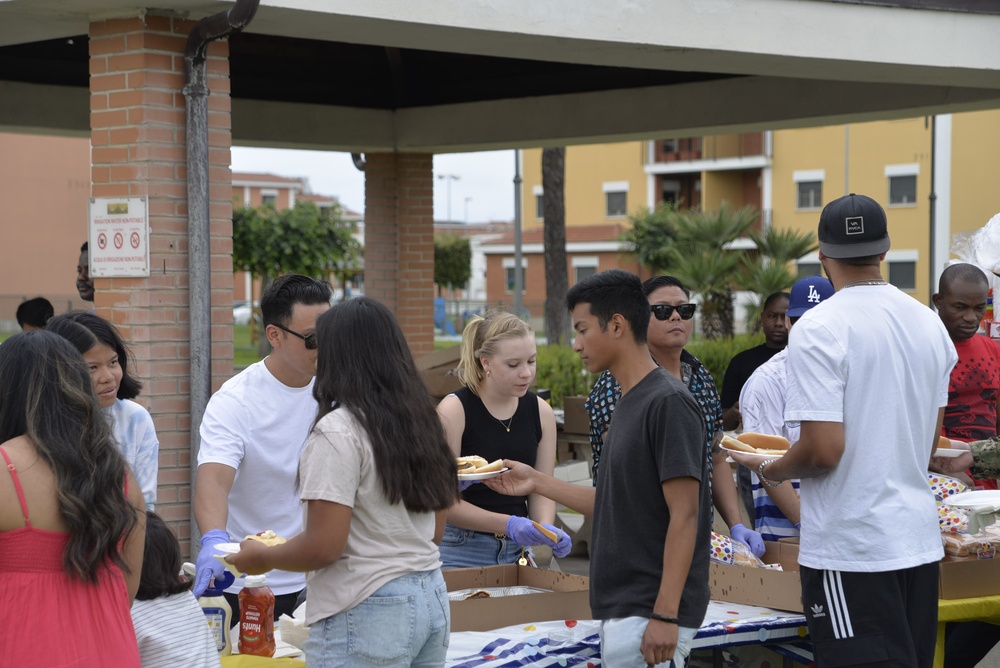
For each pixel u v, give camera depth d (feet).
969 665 14.46
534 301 156.04
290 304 11.67
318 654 8.76
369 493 8.55
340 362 8.70
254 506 11.87
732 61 21.65
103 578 8.23
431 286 35.91
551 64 32.22
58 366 8.25
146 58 16.97
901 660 10.28
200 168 17.20
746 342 43.14
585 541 24.61
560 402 38.29
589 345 9.97
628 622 9.67
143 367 17.08
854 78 24.21
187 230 17.40
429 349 35.81
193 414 17.24
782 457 10.89
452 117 34.19
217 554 10.24
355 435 8.48
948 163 98.48
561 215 56.80
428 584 8.89
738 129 31.40
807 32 21.09
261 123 32.73
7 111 29.55
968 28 22.67
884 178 116.88
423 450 8.66
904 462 10.50
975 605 11.96
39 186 125.80
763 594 11.82
